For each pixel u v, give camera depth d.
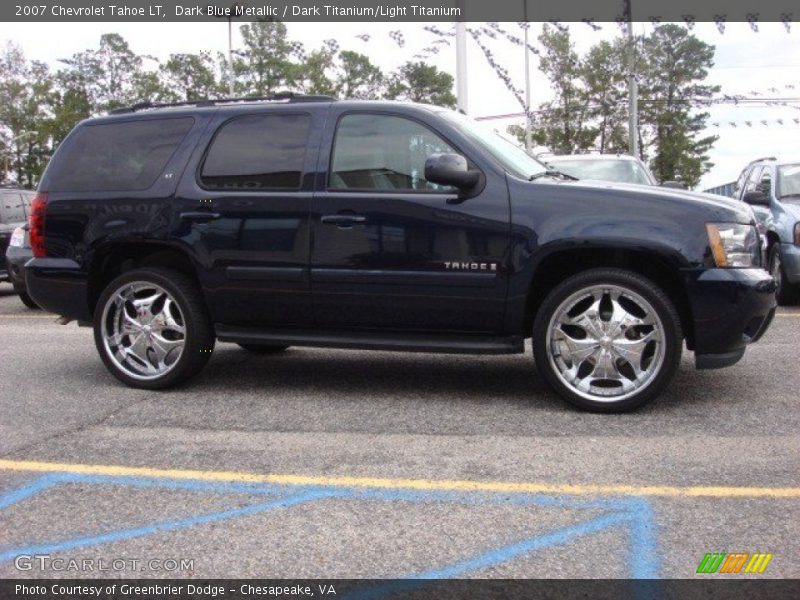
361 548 3.09
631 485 3.66
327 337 5.23
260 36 35.78
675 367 4.68
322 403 5.20
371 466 3.98
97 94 49.00
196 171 5.43
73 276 5.65
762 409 4.85
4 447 4.36
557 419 4.72
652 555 2.99
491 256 4.84
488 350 4.95
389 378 5.90
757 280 4.67
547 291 5.12
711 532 3.17
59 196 5.71
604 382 4.88
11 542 3.20
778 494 3.52
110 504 3.56
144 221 5.45
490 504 3.48
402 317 5.07
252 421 4.81
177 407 5.15
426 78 36.88
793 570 2.87
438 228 4.91
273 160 5.30
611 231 4.66
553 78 38.28
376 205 5.02
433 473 3.87
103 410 5.09
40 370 6.36
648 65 38.97
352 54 37.00
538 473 3.83
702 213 4.66
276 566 2.97
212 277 5.34
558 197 4.79
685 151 43.03
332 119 5.27
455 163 4.76
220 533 3.25
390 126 5.16
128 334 5.63
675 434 4.39
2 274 11.84
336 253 5.09
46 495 3.67
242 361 6.59
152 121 5.69
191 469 3.98
